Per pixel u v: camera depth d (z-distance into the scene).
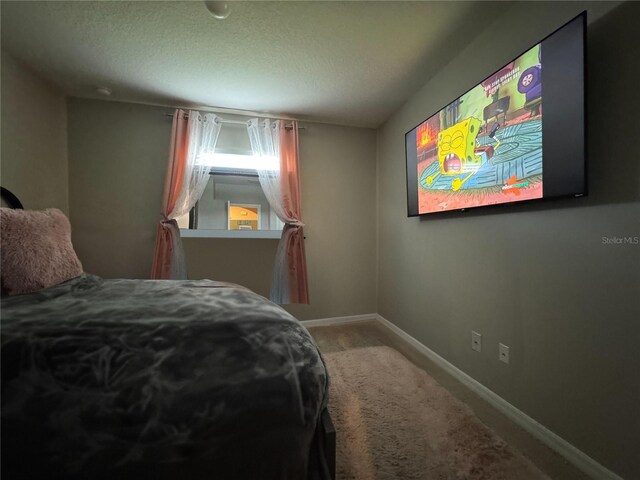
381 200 2.92
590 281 1.07
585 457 1.09
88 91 2.22
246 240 2.74
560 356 1.19
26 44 1.67
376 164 3.02
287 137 2.71
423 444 1.21
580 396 1.11
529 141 1.24
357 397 1.56
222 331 0.82
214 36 1.61
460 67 1.76
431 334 2.08
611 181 1.01
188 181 2.44
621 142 0.98
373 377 1.79
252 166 2.71
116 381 0.67
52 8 1.41
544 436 1.25
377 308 3.05
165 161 2.50
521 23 1.34
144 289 1.19
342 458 1.13
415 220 2.28
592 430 1.07
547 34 1.22
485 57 1.56
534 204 1.29
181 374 0.71
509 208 1.42
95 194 2.37
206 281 1.46
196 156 2.49
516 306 1.39
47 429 0.61
